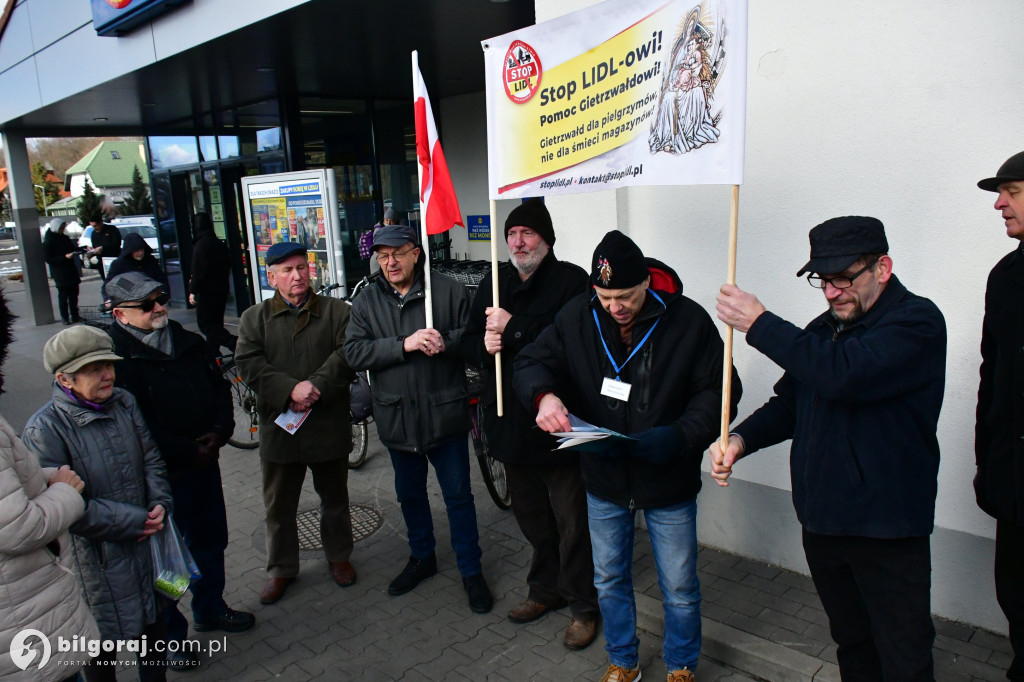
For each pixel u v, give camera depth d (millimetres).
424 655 3348
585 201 4012
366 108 10320
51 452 2596
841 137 3178
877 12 3008
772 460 3680
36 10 9484
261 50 7145
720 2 2344
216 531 3545
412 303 3691
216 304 8742
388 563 4254
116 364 3113
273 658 3400
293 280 3711
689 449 2521
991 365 2494
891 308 2205
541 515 3467
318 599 3904
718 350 2660
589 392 2770
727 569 3762
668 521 2729
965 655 2967
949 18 2844
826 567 2379
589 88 2781
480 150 9969
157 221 14125
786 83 3291
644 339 2654
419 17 6102
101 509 2641
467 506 3701
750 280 3557
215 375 3453
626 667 2941
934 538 3186
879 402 2182
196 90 9422
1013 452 2371
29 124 12227
